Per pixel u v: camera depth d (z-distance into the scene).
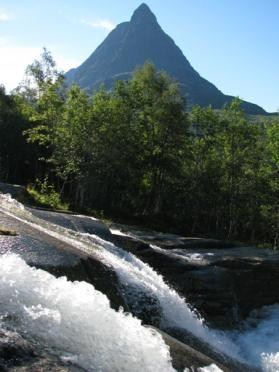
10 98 59.59
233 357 9.97
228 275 15.77
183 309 9.93
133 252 14.25
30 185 28.86
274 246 46.12
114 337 4.88
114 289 7.89
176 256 15.81
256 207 49.06
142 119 43.38
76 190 43.38
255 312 16.19
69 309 4.94
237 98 46.25
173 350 5.76
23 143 52.75
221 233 47.97
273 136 42.00
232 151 46.47
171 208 50.09
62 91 46.53
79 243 9.85
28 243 7.29
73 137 38.81
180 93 43.94
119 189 46.94
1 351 3.83
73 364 4.12
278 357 12.07
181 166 46.28
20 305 4.62
